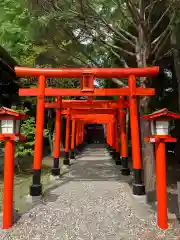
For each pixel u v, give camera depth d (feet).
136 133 19.86
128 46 27.61
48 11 18.31
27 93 20.12
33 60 32.83
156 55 21.36
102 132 113.39
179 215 15.58
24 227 13.89
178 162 37.19
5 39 36.76
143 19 19.29
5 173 13.83
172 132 37.83
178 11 17.28
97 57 28.66
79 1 17.37
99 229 13.71
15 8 37.11
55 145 29.55
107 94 20.43
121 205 17.93
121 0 19.22
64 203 18.58
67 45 21.89
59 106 29.19
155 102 35.42
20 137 14.39
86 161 45.01
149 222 14.46
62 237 12.72
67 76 20.20
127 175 30.19
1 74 30.27
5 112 13.42
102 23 20.76
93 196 20.54
